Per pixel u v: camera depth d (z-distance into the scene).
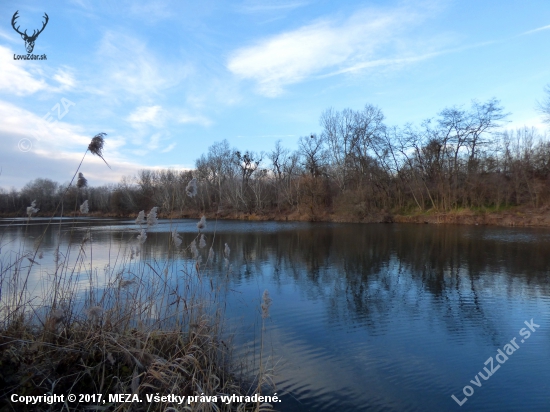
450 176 43.94
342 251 21.41
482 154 44.06
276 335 8.27
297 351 7.49
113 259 15.33
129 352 4.75
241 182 58.31
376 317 9.74
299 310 10.25
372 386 6.19
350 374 6.59
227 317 9.17
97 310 4.75
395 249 21.94
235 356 6.93
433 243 24.27
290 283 13.49
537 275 14.91
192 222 44.75
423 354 7.55
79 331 5.21
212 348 6.10
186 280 7.45
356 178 48.72
